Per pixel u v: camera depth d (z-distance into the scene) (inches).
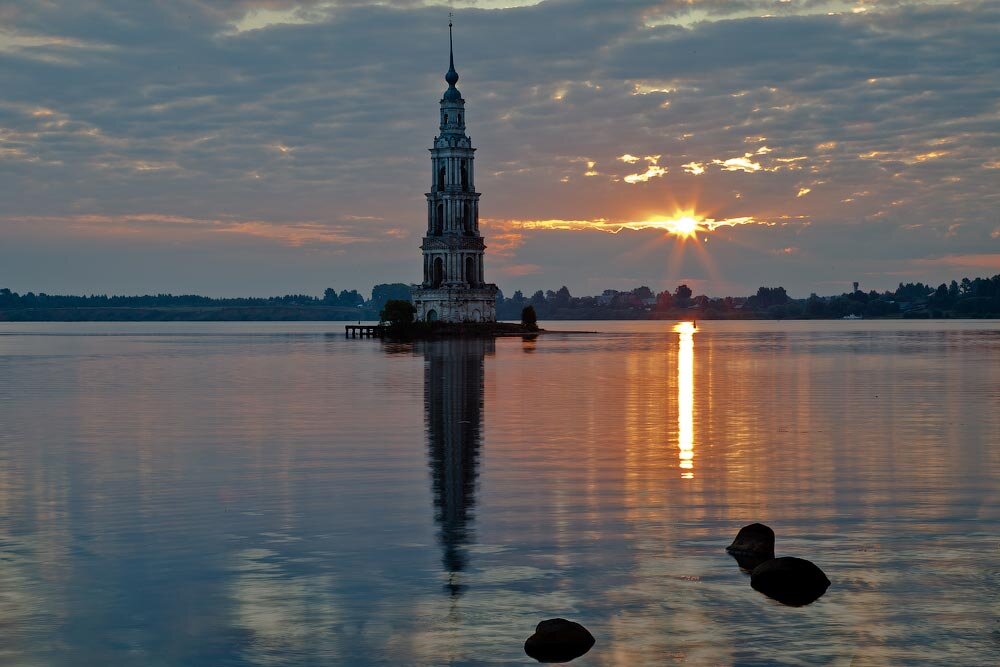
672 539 1571.1
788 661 1136.2
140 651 1165.1
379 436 2635.3
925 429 2751.0
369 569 1428.4
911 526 1640.0
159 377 4874.5
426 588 1353.3
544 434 2669.8
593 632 1211.2
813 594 1323.8
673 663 1134.4
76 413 3211.1
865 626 1224.2
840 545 1531.7
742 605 1288.1
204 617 1257.4
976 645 1173.1
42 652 1162.0
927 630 1211.9
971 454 2316.7
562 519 1692.9
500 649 1168.8
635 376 4810.5
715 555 1485.0
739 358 6481.3
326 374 5007.4
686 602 1300.4
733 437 2605.8
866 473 2082.9
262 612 1272.1
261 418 3043.8
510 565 1444.4
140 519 1697.8
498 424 2881.4
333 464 2204.7
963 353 7032.5
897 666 1123.9
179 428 2812.5
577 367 5536.4
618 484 1974.7
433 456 2308.1
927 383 4303.6
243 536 1589.6
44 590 1347.2
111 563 1455.5
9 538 1582.2
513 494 1884.8
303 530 1624.0
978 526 1640.0
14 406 3447.3
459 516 1715.1
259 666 1128.8
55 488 1951.3
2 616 1259.2
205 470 2137.1
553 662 1139.9
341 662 1139.9
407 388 4121.6
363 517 1708.9
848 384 4274.1
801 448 2413.9
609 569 1424.7
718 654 1154.0
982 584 1357.0
